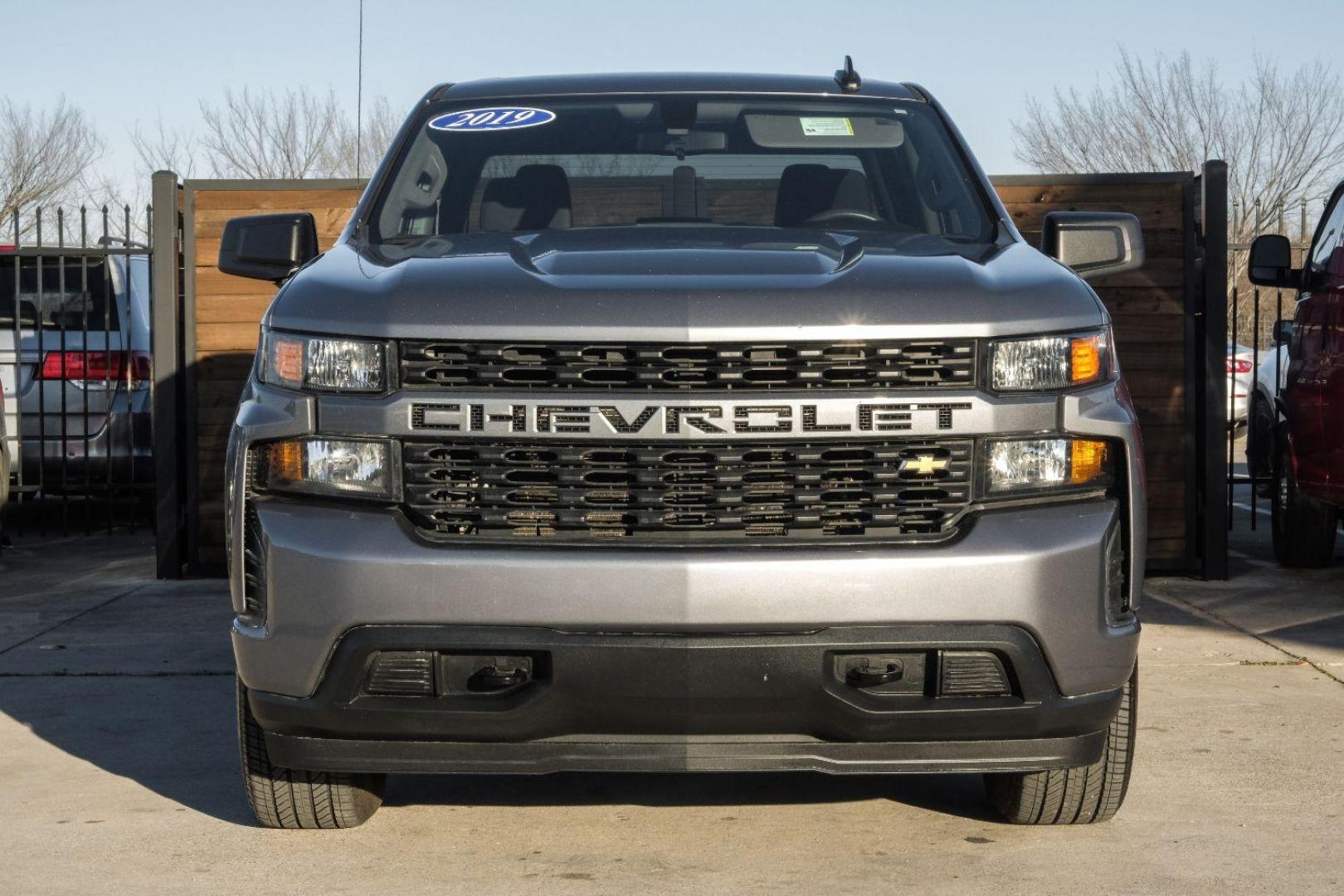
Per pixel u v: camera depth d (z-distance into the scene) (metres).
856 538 3.46
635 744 3.49
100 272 10.70
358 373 3.51
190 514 8.77
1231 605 7.66
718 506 3.46
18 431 10.61
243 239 4.51
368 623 3.41
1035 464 3.53
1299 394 8.16
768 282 3.56
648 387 3.46
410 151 4.87
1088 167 41.50
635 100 5.08
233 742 5.22
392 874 3.84
